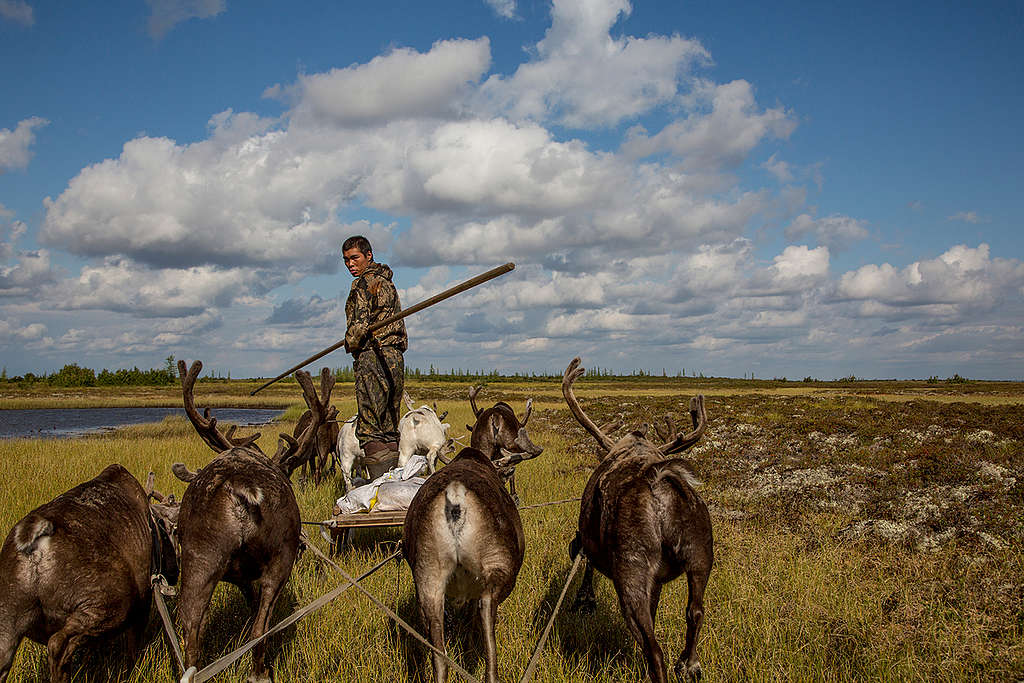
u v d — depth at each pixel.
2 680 3.92
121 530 4.50
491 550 4.32
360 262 8.86
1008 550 7.35
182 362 5.17
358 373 8.92
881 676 4.76
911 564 7.07
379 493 7.20
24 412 50.03
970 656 4.96
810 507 10.28
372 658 5.07
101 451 16.77
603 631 5.69
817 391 71.81
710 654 5.01
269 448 17.42
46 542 4.04
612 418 27.05
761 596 6.11
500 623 5.55
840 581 6.60
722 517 9.80
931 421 19.19
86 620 4.15
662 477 4.43
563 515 9.55
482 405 37.16
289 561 4.71
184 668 4.00
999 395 53.03
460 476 4.62
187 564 4.27
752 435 18.80
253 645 3.84
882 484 11.15
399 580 6.77
